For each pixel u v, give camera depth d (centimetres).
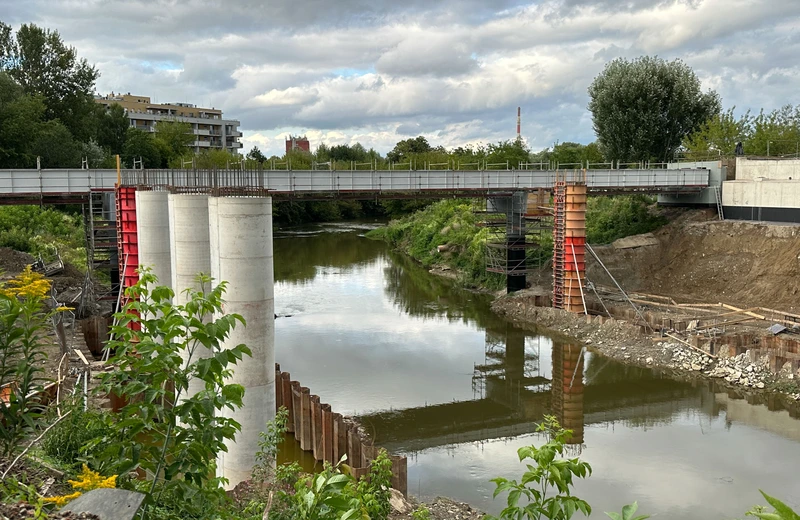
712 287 5691
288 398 3231
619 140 8806
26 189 4566
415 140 17638
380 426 3381
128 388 937
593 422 3456
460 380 4072
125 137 11062
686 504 2498
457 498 2594
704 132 8319
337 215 15275
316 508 880
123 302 4069
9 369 1033
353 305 6112
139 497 774
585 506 798
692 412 3550
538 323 5347
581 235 5309
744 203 6194
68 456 1471
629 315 5069
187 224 2852
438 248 8350
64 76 10106
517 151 11181
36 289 997
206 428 960
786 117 8738
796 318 4509
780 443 3098
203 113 19400
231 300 2288
